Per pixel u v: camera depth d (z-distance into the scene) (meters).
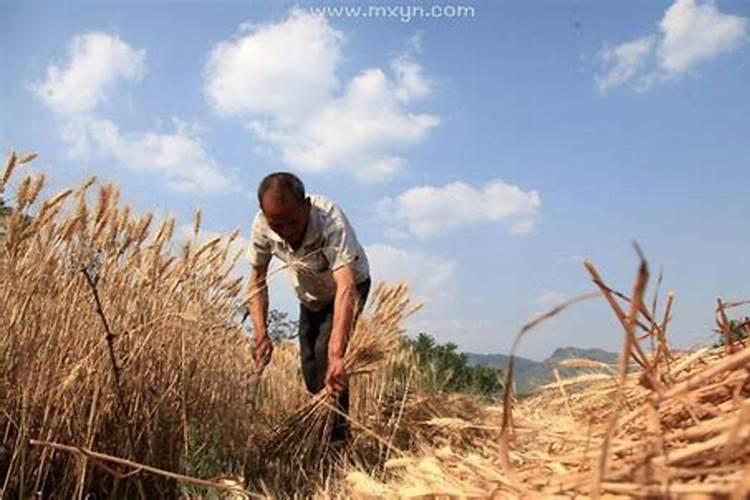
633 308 1.55
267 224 5.22
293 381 7.06
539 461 2.19
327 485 4.07
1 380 4.04
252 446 5.39
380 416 6.23
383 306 5.71
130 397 4.41
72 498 4.07
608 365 2.67
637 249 1.50
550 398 3.46
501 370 9.16
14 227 4.04
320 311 5.58
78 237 4.34
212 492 4.38
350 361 5.40
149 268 4.64
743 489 1.36
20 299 4.09
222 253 5.07
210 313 5.03
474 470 2.25
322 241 5.03
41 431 3.96
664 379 2.22
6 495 3.95
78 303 4.29
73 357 4.21
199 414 5.08
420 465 2.40
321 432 5.30
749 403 1.81
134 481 4.36
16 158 4.01
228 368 5.43
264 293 5.50
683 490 1.54
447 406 6.72
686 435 1.79
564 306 1.59
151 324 4.54
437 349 9.43
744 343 2.60
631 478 1.65
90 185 4.32
